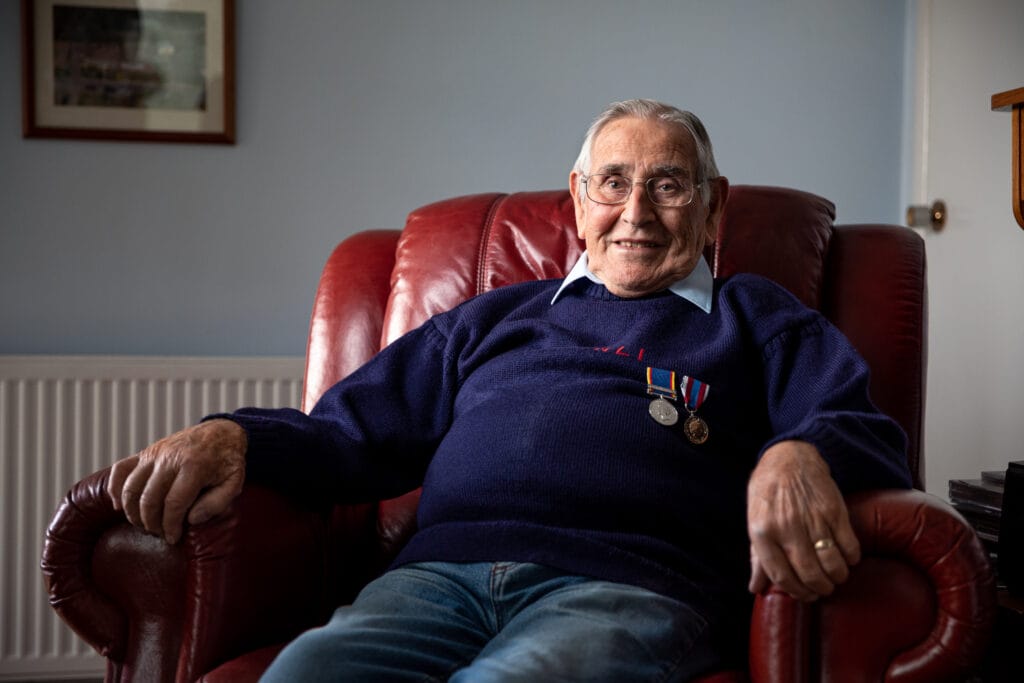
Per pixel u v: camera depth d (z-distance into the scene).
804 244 1.59
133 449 2.40
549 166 2.66
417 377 1.49
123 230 2.52
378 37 2.59
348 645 1.05
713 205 1.52
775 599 1.00
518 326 1.46
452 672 1.11
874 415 1.17
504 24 2.64
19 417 2.35
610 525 1.21
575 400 1.28
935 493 2.71
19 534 2.35
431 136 2.62
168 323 2.54
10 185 2.47
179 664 1.14
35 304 2.49
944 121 2.72
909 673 0.97
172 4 2.50
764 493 1.01
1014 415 2.77
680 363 1.34
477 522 1.24
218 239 2.55
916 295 1.53
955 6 2.72
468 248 1.68
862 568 0.99
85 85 2.48
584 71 2.66
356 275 1.73
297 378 2.46
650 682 1.04
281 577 1.23
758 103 2.73
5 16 2.46
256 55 2.55
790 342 1.35
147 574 1.16
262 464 1.24
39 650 2.35
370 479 1.39
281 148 2.57
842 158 2.76
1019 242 2.79
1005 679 1.42
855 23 2.76
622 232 1.42
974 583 0.96
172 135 2.51
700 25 2.70
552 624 1.06
